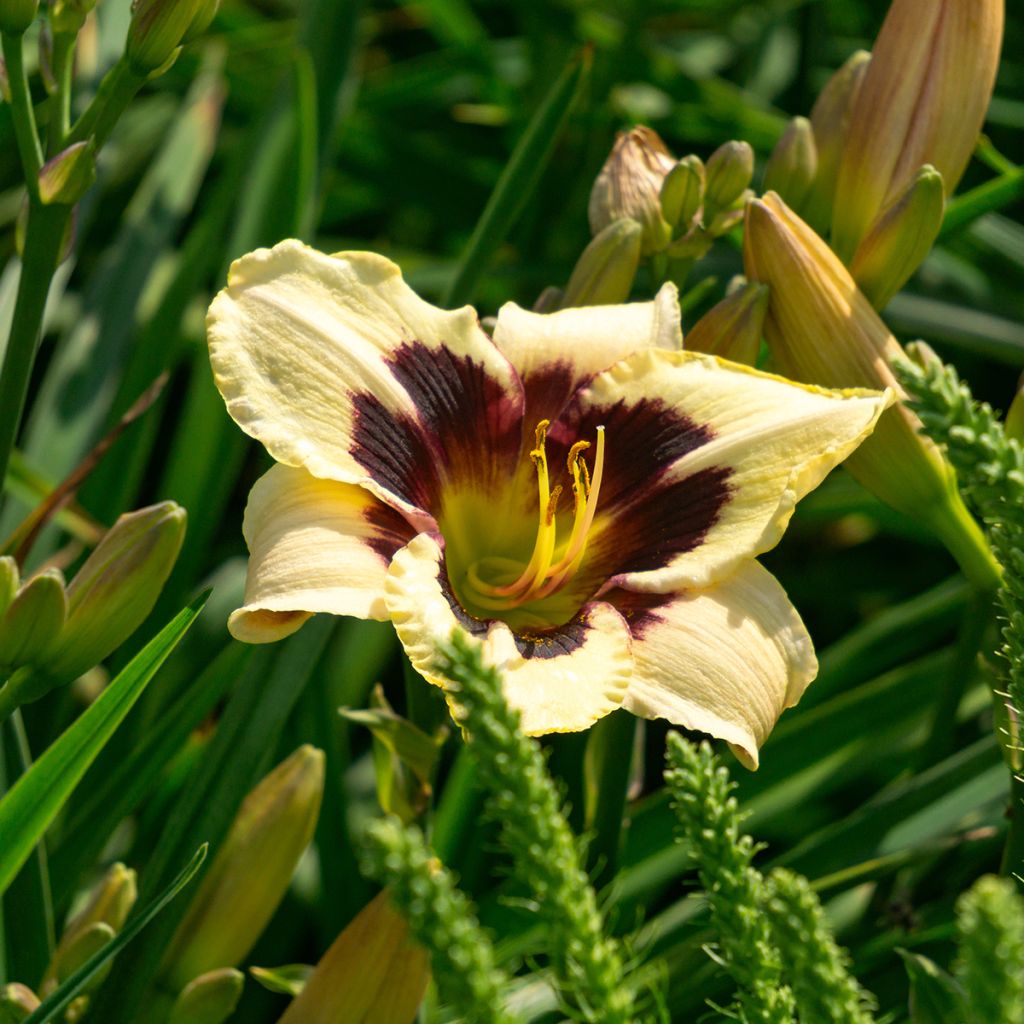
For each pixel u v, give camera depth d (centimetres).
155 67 88
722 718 86
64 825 101
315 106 109
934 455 93
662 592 88
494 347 91
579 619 88
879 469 93
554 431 92
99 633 86
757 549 88
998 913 64
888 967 96
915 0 94
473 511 92
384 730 91
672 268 98
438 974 70
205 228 109
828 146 98
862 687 104
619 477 91
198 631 107
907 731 103
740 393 91
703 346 93
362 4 110
